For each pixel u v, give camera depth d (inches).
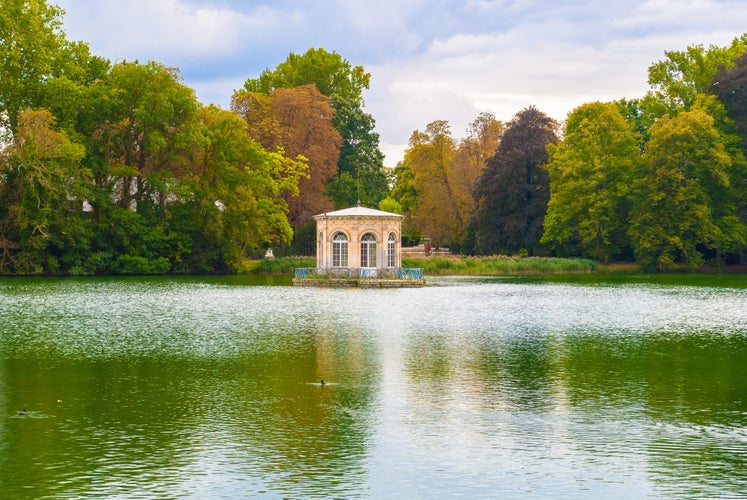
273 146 4963.1
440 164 5610.2
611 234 4766.2
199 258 4224.9
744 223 4416.8
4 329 1782.7
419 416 1017.5
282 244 5093.5
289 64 6328.7
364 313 2171.5
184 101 3998.5
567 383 1211.2
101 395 1123.9
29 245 3710.6
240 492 759.1
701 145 4291.3
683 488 773.3
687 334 1753.2
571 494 759.1
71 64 3949.3
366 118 6171.3
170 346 1547.7
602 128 4694.9
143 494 753.6
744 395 1135.0
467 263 4500.5
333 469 820.6
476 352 1488.7
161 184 4008.4
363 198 5807.1
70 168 3681.1
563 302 2559.1
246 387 1175.6
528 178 5073.8
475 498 748.6
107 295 2721.5
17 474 802.2
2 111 3740.2
